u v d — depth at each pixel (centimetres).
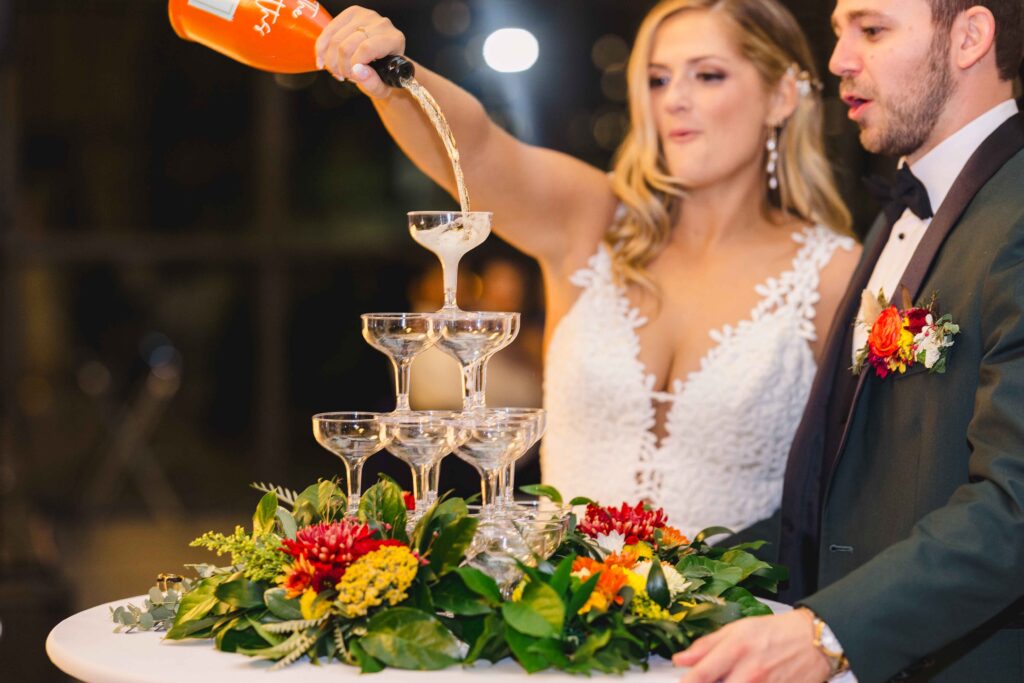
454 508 188
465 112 262
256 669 172
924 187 241
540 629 172
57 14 756
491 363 496
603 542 200
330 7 696
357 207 765
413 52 699
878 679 181
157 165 774
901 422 228
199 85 771
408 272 767
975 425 199
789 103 298
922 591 183
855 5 239
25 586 492
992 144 228
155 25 765
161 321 785
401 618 174
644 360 293
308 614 177
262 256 764
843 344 255
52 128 763
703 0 292
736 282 294
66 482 774
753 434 284
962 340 218
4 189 741
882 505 230
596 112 703
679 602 188
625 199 299
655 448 290
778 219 305
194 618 182
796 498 255
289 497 203
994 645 215
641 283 296
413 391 498
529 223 297
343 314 769
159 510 779
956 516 188
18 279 736
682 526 286
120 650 180
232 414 790
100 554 677
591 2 696
